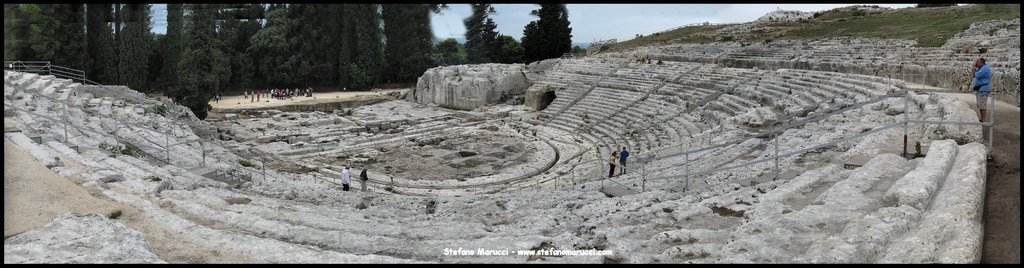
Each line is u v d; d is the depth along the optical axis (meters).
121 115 35.38
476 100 63.38
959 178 12.64
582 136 47.47
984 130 18.77
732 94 45.50
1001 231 11.31
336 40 85.31
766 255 9.66
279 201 17.33
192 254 10.47
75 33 70.75
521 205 17.80
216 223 13.09
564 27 82.81
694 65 58.12
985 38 42.53
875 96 28.25
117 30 75.00
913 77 36.72
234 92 80.12
